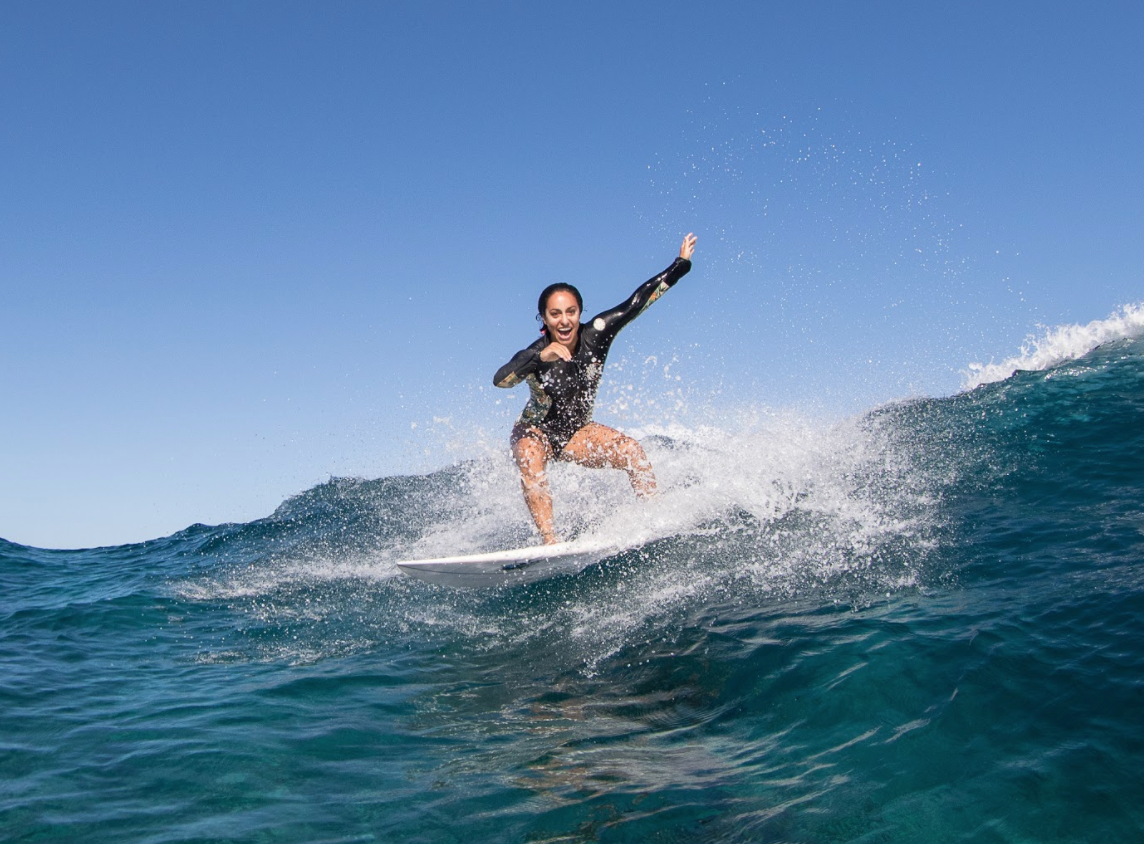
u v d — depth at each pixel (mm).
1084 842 2580
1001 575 4637
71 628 6113
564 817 2955
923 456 7281
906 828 2729
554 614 5406
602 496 7598
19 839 2939
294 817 3051
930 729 3252
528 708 4047
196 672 4969
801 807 2895
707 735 3549
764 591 5074
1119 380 8336
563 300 6223
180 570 8273
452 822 2973
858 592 4797
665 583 5508
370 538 8422
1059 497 5801
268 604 6531
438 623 5598
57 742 3816
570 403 6406
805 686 3750
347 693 4406
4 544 10383
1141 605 3885
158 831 2967
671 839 2764
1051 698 3297
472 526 8055
